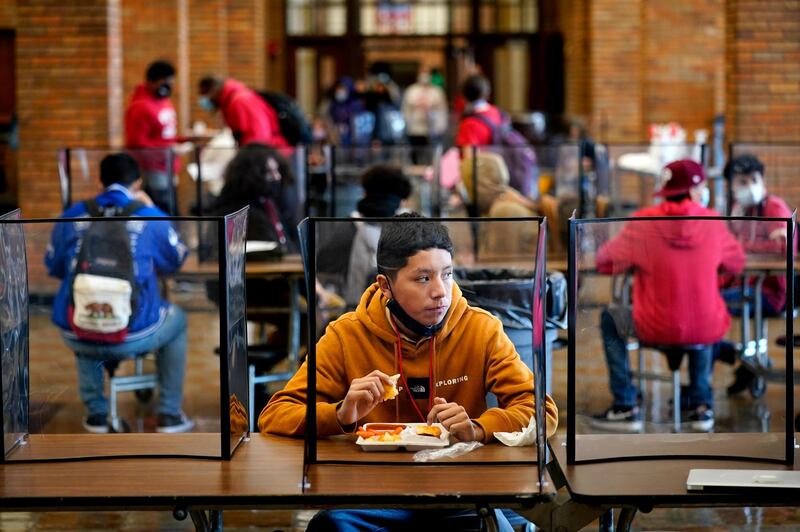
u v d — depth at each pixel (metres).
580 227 4.80
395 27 32.59
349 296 7.14
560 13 31.80
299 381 5.26
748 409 10.33
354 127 24.17
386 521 5.13
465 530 5.14
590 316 5.17
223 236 4.74
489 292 5.98
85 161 11.57
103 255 8.33
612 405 7.96
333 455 4.83
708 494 4.40
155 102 15.55
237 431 5.00
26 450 4.95
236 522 7.85
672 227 7.88
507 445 4.93
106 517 7.96
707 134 22.44
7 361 4.90
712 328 8.18
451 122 26.98
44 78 15.67
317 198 13.09
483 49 32.56
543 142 20.95
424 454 4.81
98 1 15.57
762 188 10.71
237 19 26.94
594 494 4.40
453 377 5.12
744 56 15.48
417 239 4.98
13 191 23.27
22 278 5.11
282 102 15.13
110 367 8.99
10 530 7.71
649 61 22.52
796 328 7.24
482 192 11.41
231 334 4.89
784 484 4.43
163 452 4.89
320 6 32.72
